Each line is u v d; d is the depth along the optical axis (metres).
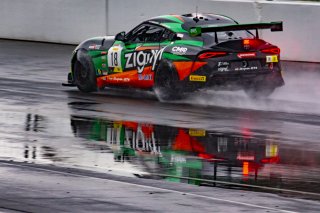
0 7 55.59
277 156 22.34
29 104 31.55
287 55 45.50
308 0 48.88
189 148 23.38
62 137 24.92
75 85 35.72
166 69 32.09
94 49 34.97
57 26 53.44
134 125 27.06
